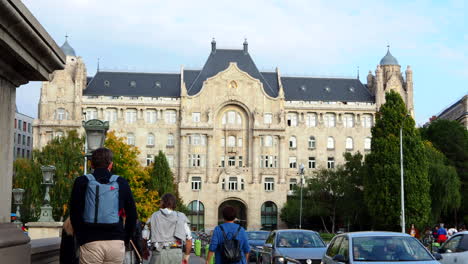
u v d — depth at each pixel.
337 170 121.00
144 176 85.94
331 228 130.88
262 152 138.38
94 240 10.09
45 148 83.12
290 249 29.88
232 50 146.75
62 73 137.25
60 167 80.25
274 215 136.75
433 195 93.50
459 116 136.38
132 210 10.60
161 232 17.05
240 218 139.00
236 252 15.51
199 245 56.66
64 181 79.06
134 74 144.25
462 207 107.12
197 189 135.12
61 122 134.50
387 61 147.88
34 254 14.84
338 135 143.00
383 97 143.75
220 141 139.12
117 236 10.29
